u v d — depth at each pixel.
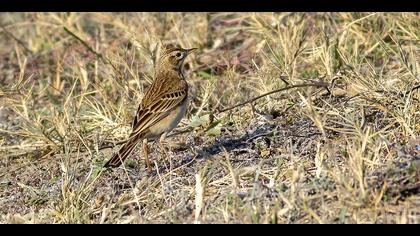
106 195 11.04
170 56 12.91
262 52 14.53
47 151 13.38
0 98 14.89
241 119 13.34
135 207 10.70
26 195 11.70
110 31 18.42
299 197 9.75
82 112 14.27
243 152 12.16
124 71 15.02
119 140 13.48
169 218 9.99
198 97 14.68
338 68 14.40
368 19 15.86
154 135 12.20
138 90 14.59
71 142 13.34
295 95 13.48
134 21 18.22
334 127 12.09
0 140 13.99
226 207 9.80
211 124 13.18
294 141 12.09
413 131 11.56
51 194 11.51
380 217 9.34
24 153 13.45
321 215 9.46
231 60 16.09
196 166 11.85
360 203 9.36
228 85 14.91
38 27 19.03
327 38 14.64
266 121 13.07
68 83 16.53
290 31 15.48
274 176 10.70
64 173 11.68
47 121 14.52
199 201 9.97
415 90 12.39
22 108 14.64
